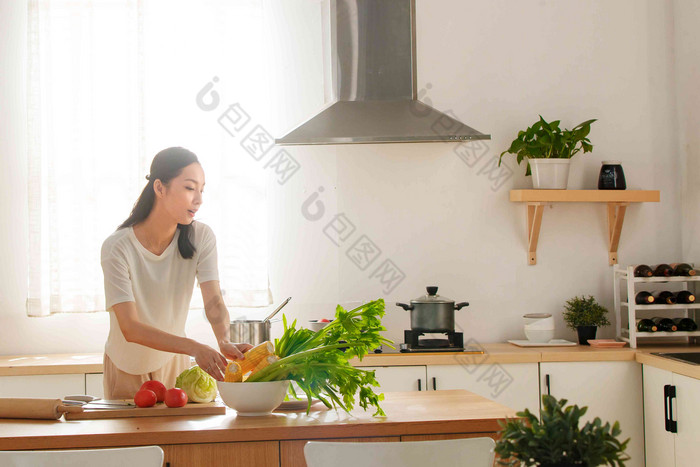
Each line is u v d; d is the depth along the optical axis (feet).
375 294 12.71
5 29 12.57
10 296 12.44
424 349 11.39
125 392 8.27
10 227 12.48
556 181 12.30
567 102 13.02
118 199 12.50
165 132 12.57
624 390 11.38
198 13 12.62
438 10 12.91
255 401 6.80
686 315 12.83
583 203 12.99
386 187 12.78
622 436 11.34
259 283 12.37
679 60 13.00
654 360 10.84
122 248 7.82
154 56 12.59
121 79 12.57
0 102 12.53
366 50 11.66
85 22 12.46
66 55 12.52
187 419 6.72
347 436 6.35
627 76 13.11
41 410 6.68
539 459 4.27
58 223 12.29
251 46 12.59
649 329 11.85
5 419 6.79
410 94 11.60
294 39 12.81
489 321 12.84
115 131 12.53
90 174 12.35
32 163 12.26
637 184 13.07
